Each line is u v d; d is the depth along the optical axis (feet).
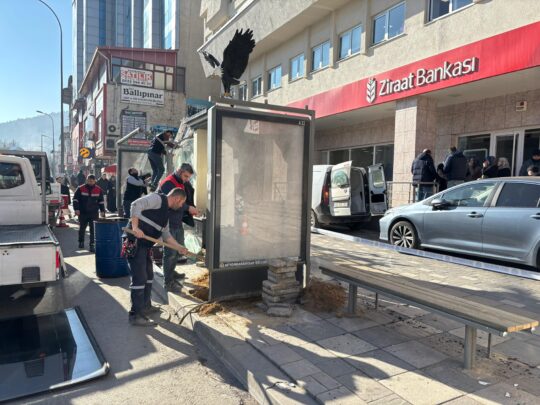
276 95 60.95
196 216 21.84
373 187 36.73
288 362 10.66
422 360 10.84
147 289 15.28
